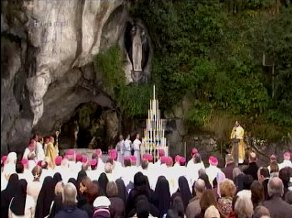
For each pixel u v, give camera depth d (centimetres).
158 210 1336
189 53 3334
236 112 3266
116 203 1180
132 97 3166
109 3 2927
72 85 3034
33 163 1936
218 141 3259
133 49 3244
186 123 3294
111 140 3303
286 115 3241
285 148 3238
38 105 2692
